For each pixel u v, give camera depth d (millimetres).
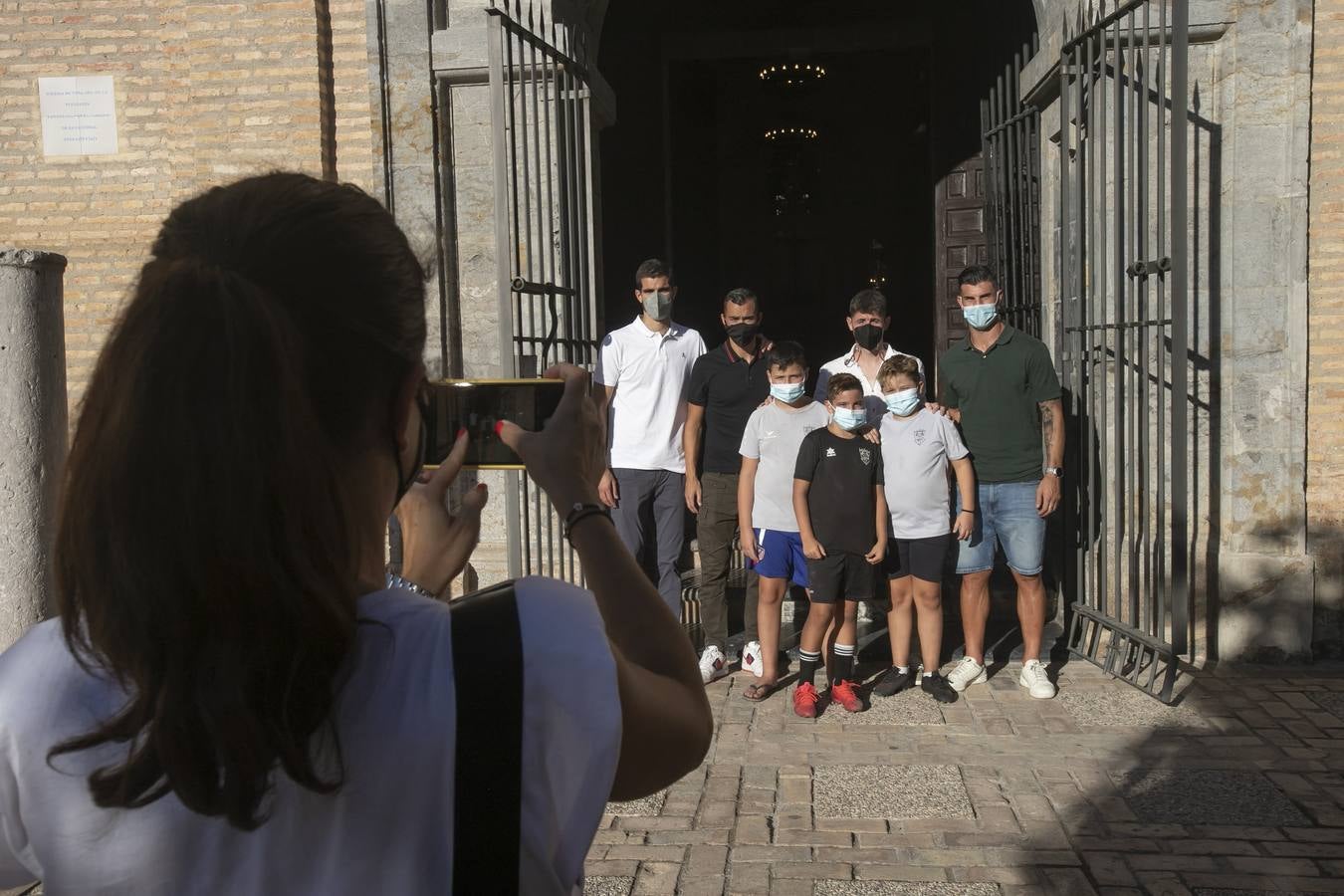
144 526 747
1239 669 5801
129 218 6855
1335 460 5910
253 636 749
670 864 3750
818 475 5215
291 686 756
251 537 747
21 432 3930
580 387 1123
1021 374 5449
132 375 768
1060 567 6398
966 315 5535
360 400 838
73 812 788
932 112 9180
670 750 938
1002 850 3791
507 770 808
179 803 782
